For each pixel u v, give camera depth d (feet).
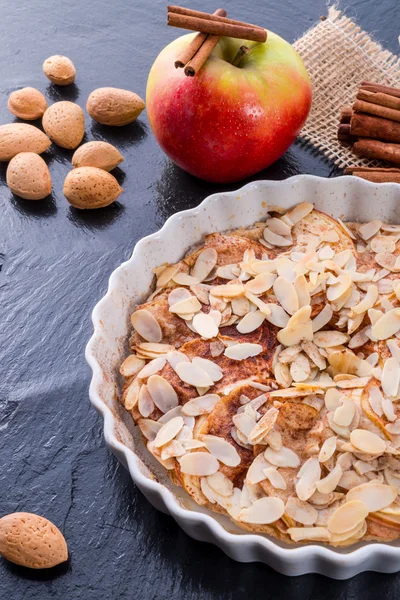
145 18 2.52
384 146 2.13
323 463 1.68
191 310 1.85
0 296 2.04
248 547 1.61
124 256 2.09
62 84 2.36
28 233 2.13
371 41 2.36
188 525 1.64
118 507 1.77
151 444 1.72
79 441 1.85
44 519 1.72
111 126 2.28
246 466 1.69
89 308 2.02
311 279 1.85
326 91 2.29
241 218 1.99
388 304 1.83
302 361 1.80
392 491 1.65
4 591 1.70
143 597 1.69
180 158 2.09
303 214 1.98
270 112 2.00
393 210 1.98
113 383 1.81
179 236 1.95
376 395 1.73
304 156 2.21
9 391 1.91
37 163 2.15
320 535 1.63
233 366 1.79
